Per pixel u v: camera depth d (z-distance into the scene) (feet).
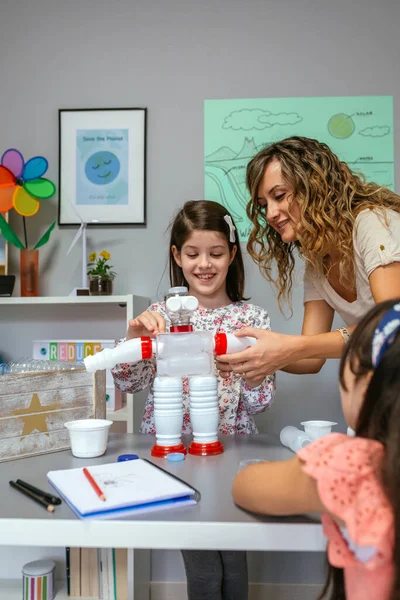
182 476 2.63
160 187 6.07
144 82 6.13
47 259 6.14
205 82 6.07
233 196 5.97
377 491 1.62
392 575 1.60
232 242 4.54
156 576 5.55
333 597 2.02
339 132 5.91
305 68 5.99
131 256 6.07
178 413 3.13
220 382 4.37
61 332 6.07
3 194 5.64
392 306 1.77
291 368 4.29
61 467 2.87
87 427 3.05
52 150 6.19
